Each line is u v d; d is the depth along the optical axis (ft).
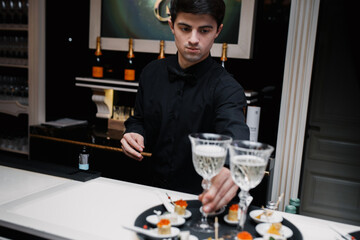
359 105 11.01
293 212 6.30
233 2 8.95
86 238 3.05
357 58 10.78
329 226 3.62
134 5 10.09
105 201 3.93
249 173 2.81
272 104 9.42
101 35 10.65
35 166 4.94
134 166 9.20
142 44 10.05
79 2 11.22
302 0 7.82
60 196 4.00
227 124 4.42
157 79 5.71
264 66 9.39
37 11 10.52
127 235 3.16
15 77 11.53
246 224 3.46
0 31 11.80
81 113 11.62
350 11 10.59
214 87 5.19
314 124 11.60
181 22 4.24
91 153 9.64
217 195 3.23
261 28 9.26
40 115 11.08
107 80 10.21
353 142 11.22
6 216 3.40
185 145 5.45
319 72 11.28
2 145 11.97
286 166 8.51
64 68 11.30
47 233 3.09
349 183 11.39
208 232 3.21
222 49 9.06
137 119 6.00
